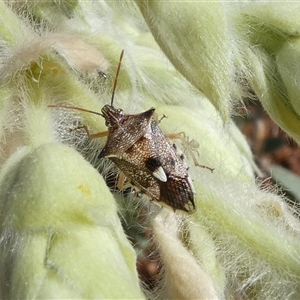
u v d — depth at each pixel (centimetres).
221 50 5
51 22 6
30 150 5
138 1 5
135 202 6
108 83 6
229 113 5
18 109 5
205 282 5
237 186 5
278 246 5
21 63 5
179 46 5
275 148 12
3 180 5
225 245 5
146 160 5
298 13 5
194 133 6
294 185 9
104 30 6
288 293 5
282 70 5
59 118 5
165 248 5
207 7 5
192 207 5
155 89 6
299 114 5
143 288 5
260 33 5
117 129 5
